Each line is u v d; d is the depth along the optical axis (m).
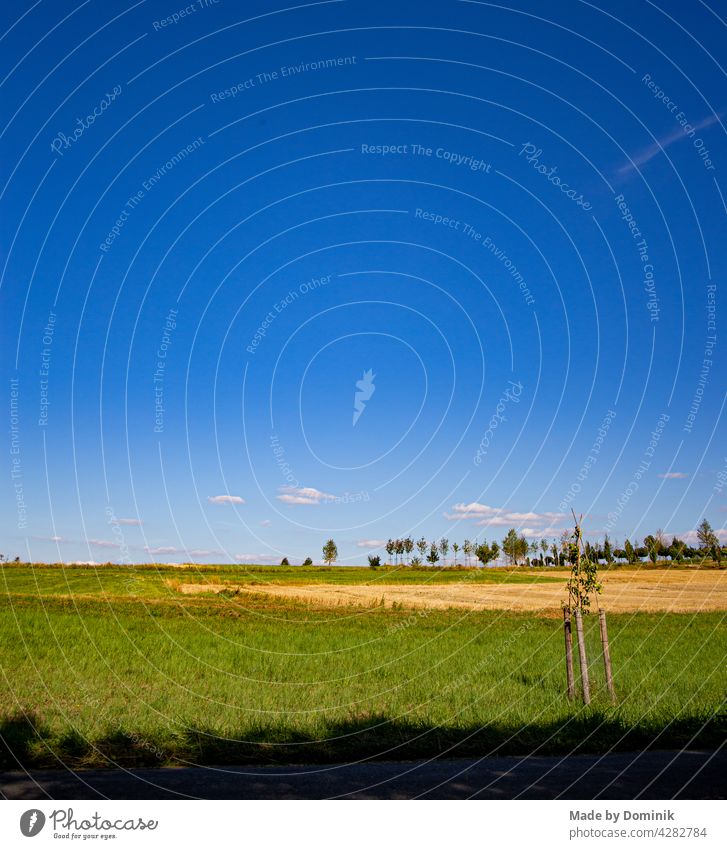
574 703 9.73
